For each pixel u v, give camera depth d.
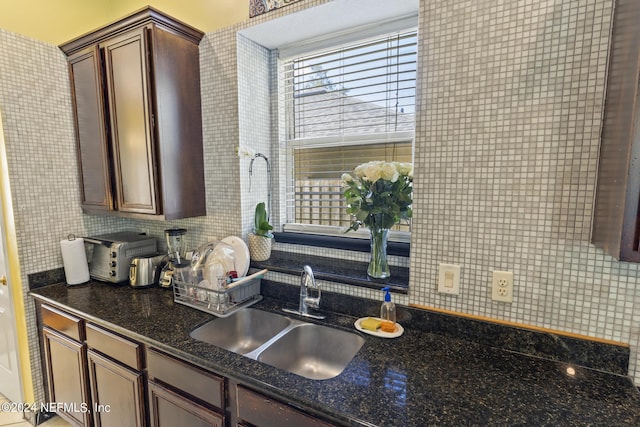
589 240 0.97
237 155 1.68
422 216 1.21
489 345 1.13
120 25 1.58
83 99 1.83
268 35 1.67
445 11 1.10
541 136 1.01
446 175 1.16
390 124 1.59
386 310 1.27
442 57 1.12
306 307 1.42
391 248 1.56
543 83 0.99
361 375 0.96
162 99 1.57
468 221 1.14
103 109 1.73
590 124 0.94
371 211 1.33
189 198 1.74
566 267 1.01
